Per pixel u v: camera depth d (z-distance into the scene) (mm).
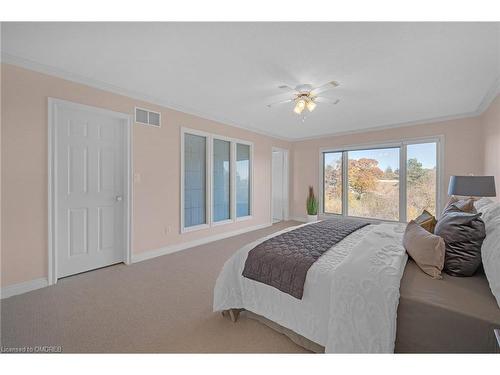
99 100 2787
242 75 2529
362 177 5172
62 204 2596
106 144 2932
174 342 1604
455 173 3973
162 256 3410
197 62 2268
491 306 1099
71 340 1606
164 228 3512
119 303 2104
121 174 3080
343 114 3945
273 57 2162
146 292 2316
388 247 1731
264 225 5570
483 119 3570
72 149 2656
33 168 2311
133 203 3129
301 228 2490
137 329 1738
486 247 1310
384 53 2068
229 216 4730
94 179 2842
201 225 4098
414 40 1870
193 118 3914
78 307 2027
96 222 2873
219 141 4496
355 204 5281
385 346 1155
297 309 1517
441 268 1412
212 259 3291
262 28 1756
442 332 1102
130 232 3096
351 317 1262
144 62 2273
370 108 3602
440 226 1593
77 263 2729
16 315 1893
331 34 1813
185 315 1929
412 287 1283
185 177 3881
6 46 2000
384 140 4773
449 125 4031
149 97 3203
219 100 3332
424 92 2955
